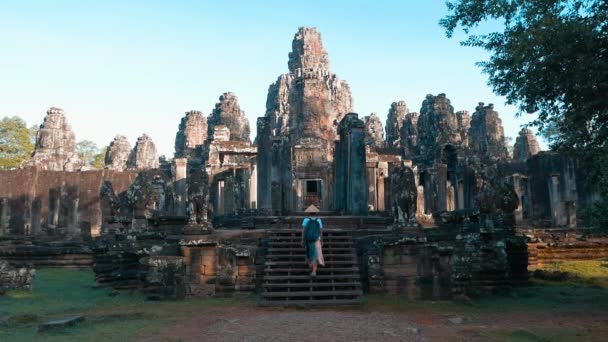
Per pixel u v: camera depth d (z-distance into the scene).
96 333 8.42
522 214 36.22
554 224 33.84
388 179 35.00
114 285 14.91
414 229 14.14
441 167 33.22
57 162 44.00
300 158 31.41
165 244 14.02
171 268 13.02
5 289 13.83
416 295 13.02
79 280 18.36
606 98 11.50
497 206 16.56
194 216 14.88
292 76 56.97
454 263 13.12
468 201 21.66
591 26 11.43
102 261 16.27
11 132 53.75
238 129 48.53
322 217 18.66
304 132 31.61
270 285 12.08
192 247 13.57
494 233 14.31
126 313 10.36
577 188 34.47
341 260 13.28
